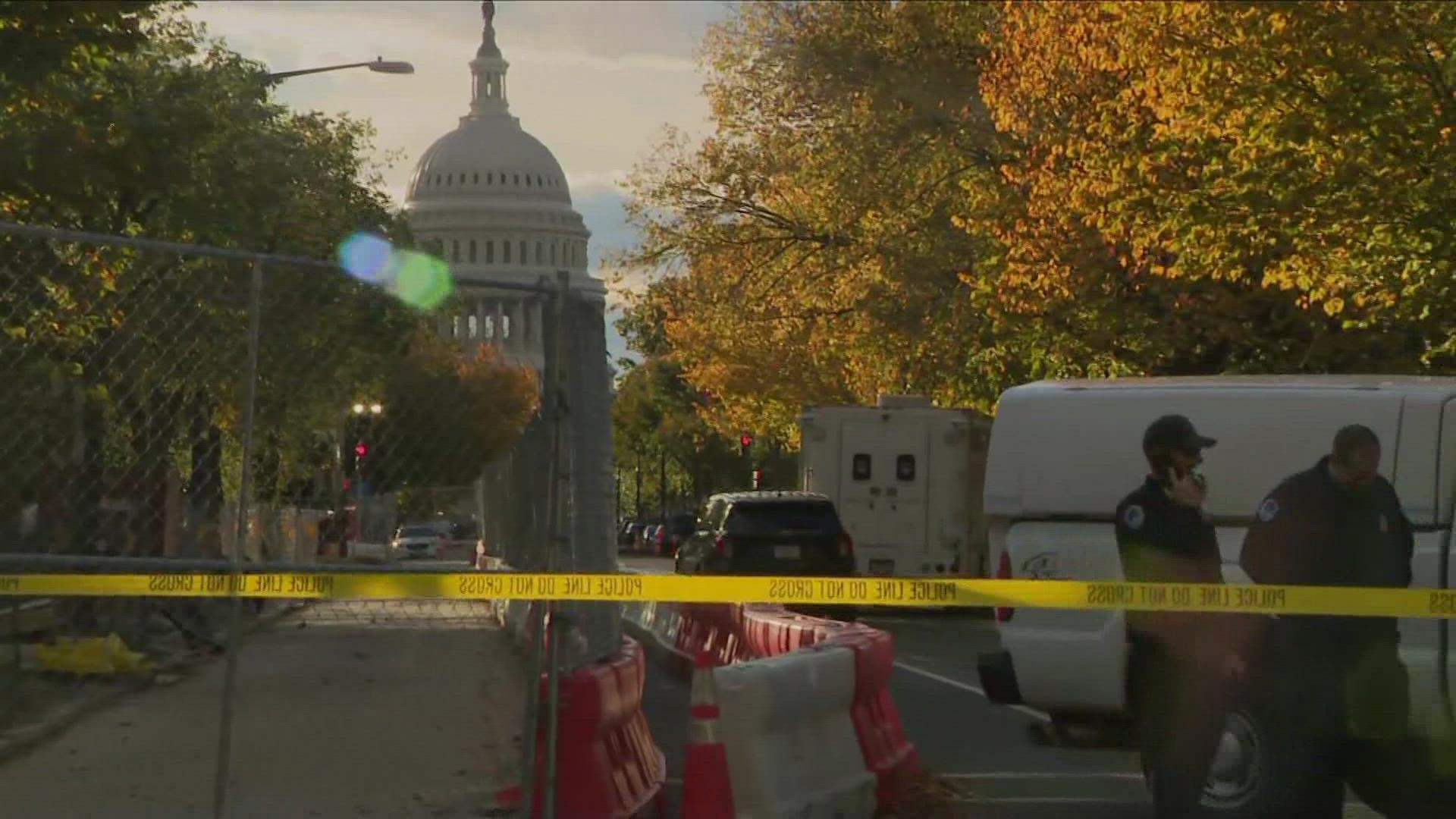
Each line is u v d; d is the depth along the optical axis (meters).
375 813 37.31
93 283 35.06
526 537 33.44
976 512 131.00
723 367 195.75
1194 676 35.97
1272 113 75.25
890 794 40.31
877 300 145.88
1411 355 100.12
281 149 130.38
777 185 157.25
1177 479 36.75
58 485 35.09
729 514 116.81
